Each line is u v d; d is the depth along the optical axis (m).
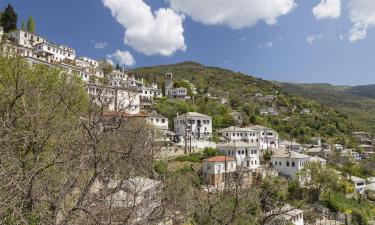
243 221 8.95
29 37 79.12
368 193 58.25
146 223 7.14
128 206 7.55
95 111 7.77
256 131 68.12
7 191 6.87
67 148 8.04
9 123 8.78
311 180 41.28
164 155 23.59
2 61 14.77
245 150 48.25
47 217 6.61
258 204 9.34
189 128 61.09
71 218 6.60
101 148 7.67
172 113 69.50
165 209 8.34
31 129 8.78
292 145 75.44
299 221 20.31
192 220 9.59
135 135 8.15
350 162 73.88
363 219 43.06
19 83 11.65
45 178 7.67
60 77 19.14
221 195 9.37
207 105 83.19
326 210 38.75
